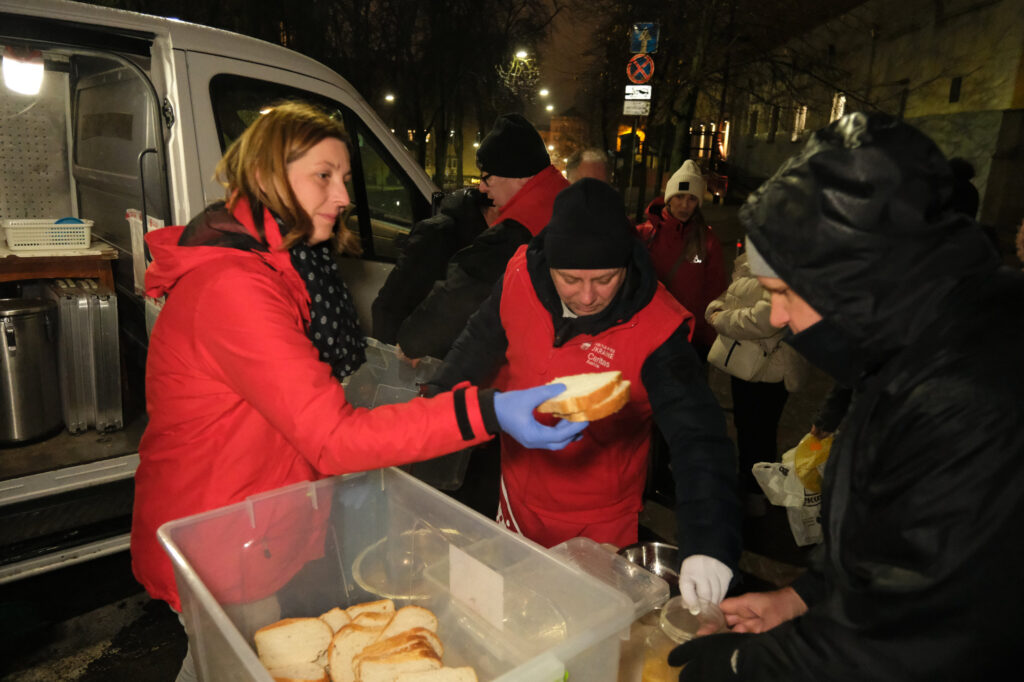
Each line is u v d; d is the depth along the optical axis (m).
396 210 3.70
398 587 1.51
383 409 1.20
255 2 15.71
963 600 0.71
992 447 0.71
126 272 3.47
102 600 2.81
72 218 3.37
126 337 3.70
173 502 1.40
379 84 22.84
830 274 0.80
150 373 1.38
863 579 0.80
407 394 2.55
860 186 0.77
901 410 0.78
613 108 21.53
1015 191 13.72
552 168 2.48
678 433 1.49
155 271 1.35
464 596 1.27
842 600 0.82
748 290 3.33
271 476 1.44
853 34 20.33
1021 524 0.70
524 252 1.82
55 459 2.99
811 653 0.82
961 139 15.14
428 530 1.39
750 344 3.34
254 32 15.84
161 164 2.51
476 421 1.14
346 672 1.17
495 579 1.19
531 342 1.72
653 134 19.94
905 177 0.75
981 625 0.72
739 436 3.63
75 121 3.88
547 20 23.30
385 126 3.48
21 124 3.82
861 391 0.91
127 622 2.69
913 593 0.74
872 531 0.81
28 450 3.10
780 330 3.25
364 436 1.15
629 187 16.48
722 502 1.36
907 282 0.77
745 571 3.07
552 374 1.70
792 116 23.95
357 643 1.22
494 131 2.55
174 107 2.49
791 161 0.87
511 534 1.19
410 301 3.13
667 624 1.14
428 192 3.65
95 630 2.64
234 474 1.39
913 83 17.11
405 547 1.48
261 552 1.34
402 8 21.42
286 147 1.32
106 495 2.55
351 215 3.46
